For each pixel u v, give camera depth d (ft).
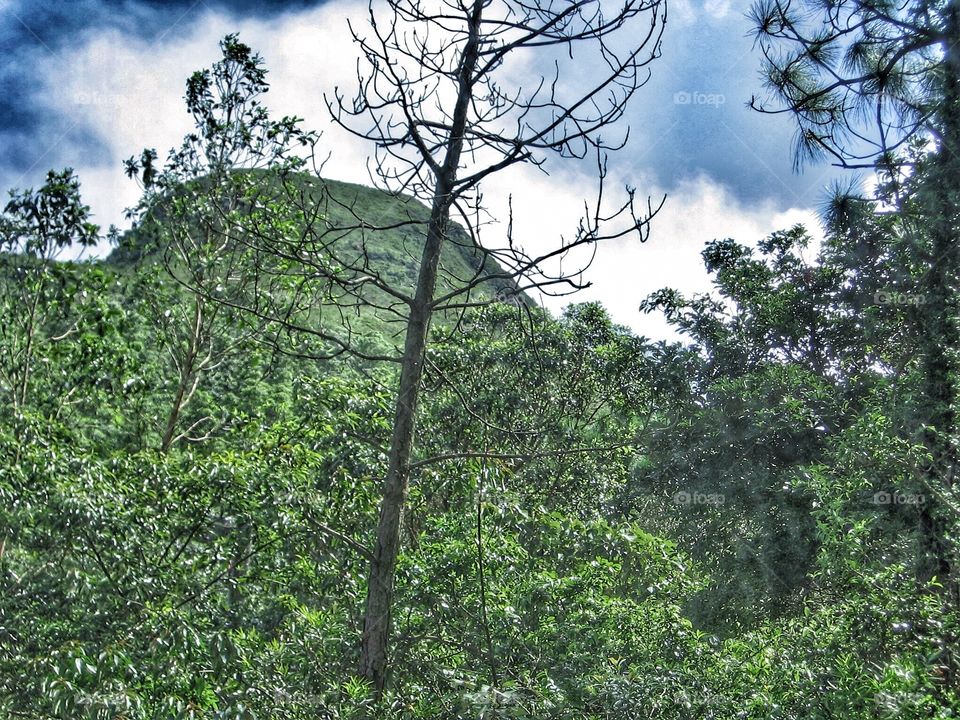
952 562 34.32
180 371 62.03
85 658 26.66
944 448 36.47
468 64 28.73
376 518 38.47
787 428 54.80
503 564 32.89
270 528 34.65
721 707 27.37
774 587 51.11
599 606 31.27
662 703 26.89
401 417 28.84
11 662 28.96
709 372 66.03
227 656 28.58
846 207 37.76
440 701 28.25
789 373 58.85
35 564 33.50
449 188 28.35
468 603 31.96
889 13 33.68
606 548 35.19
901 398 39.68
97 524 32.35
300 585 36.37
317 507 35.63
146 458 36.60
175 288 60.08
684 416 64.18
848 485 36.55
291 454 37.73
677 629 30.14
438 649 32.07
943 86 33.86
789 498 52.03
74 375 55.88
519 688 27.50
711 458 58.39
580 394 67.51
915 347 41.60
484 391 61.31
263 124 58.18
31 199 53.31
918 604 28.48
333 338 29.53
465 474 35.22
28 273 53.88
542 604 31.96
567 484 61.00
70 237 54.39
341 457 37.99
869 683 25.09
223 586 34.73
